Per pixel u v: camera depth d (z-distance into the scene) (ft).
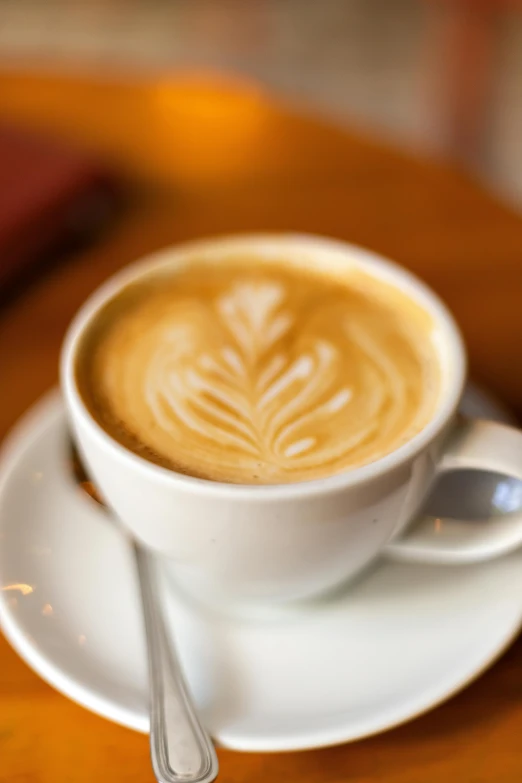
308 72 3.99
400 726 0.99
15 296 1.32
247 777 0.97
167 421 1.07
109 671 1.00
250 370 1.12
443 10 4.34
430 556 1.07
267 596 1.05
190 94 1.62
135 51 4.17
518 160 3.21
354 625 1.05
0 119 1.57
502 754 0.98
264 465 1.03
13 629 1.02
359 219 1.42
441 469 1.04
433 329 1.13
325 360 1.13
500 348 1.27
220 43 4.24
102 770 0.97
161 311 1.17
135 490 0.99
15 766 0.97
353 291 1.20
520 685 1.02
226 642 1.03
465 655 1.01
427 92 3.73
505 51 3.95
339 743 0.97
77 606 1.05
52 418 1.19
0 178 1.40
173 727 0.95
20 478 1.14
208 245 1.22
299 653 1.03
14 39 4.27
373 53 4.07
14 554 1.08
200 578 1.05
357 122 1.62
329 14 4.43
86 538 1.11
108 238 1.39
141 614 1.04
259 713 0.98
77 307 1.31
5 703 1.01
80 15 4.46
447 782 0.96
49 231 1.36
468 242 1.38
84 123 1.57
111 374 1.10
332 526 0.98
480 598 1.05
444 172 1.49
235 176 1.48
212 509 0.96
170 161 1.51
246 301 1.19
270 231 1.40
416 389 1.09
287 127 1.56
